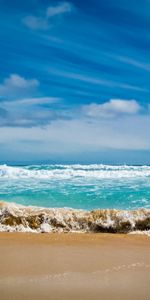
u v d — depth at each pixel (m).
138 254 5.97
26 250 6.20
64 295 4.35
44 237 7.12
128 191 14.91
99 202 12.74
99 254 5.97
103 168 29.61
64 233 7.53
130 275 4.99
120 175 21.92
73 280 4.81
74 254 5.96
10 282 4.74
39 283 4.71
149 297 4.30
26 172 22.97
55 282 4.74
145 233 7.58
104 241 6.82
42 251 6.12
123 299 4.25
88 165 30.70
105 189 15.55
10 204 8.51
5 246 6.45
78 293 4.40
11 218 8.10
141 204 12.23
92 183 17.78
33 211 8.30
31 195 14.05
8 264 5.44
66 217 8.15
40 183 17.89
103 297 4.30
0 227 7.91
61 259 5.68
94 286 4.61
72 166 30.73
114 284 4.68
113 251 6.14
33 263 5.50
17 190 15.30
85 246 6.47
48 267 5.30
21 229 7.91
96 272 5.12
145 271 5.14
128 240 6.90
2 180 19.33
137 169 27.81
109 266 5.37
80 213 8.24
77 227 8.03
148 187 16.03
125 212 8.13
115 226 7.97
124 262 5.55
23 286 4.61
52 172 23.34
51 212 8.23
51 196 13.92
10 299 4.24
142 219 7.99
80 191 15.01
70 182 18.31
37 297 4.29
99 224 8.00
